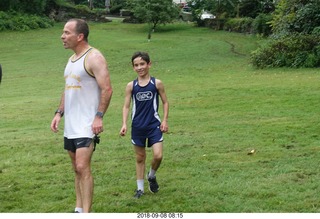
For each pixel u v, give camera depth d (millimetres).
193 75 17312
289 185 5438
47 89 16391
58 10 42719
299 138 7555
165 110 5219
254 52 18359
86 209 4484
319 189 5273
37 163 6828
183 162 6527
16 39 32531
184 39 30719
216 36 32031
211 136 7984
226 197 5184
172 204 5051
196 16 38688
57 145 7902
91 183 4500
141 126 5172
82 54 4547
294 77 14281
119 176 6074
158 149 5148
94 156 7047
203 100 11539
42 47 29016
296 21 19281
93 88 4520
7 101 13945
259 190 5309
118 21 43406
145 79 5176
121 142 7875
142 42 29297
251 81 14148
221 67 19297
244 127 8523
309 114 9281
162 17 35500
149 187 5391
